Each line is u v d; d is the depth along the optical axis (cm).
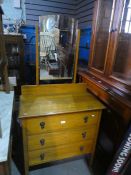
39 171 146
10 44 251
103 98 140
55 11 267
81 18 249
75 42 150
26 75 277
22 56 258
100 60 169
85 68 195
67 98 140
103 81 147
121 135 121
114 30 133
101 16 161
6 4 257
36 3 256
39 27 136
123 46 134
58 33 146
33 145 122
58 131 125
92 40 174
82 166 155
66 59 154
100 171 150
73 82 161
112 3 139
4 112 99
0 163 66
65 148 136
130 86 117
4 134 76
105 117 146
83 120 128
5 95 129
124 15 125
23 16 270
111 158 136
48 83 155
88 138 140
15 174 139
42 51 144
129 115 109
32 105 122
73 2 269
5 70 128
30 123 112
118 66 138
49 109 117
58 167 152
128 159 105
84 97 145
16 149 161
